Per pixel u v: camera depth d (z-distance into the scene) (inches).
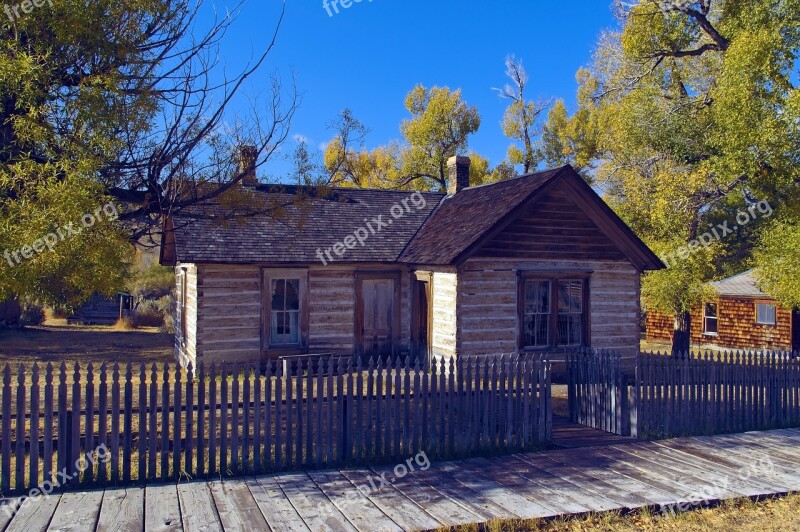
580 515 278.4
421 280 723.4
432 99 1697.8
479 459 365.1
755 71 667.4
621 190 1098.1
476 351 652.7
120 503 281.0
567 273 692.1
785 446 404.8
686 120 850.1
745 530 271.9
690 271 869.8
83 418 416.5
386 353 757.9
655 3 851.4
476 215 717.3
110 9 312.5
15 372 672.4
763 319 1105.4
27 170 277.3
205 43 361.4
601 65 1093.1
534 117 1753.2
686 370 443.2
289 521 264.2
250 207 397.7
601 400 451.8
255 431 331.3
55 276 298.5
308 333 717.3
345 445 351.6
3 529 250.7
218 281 676.7
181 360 774.5
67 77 313.3
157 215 373.1
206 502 284.8
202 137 358.0
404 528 258.2
